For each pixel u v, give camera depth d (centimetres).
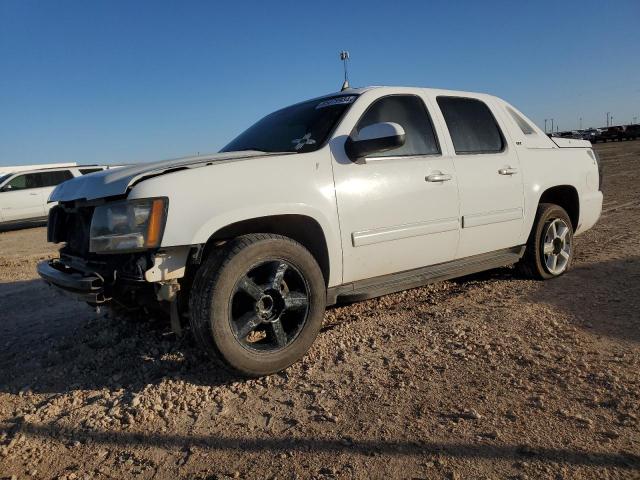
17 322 528
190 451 267
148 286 326
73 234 389
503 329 403
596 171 609
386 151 410
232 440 274
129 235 307
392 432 270
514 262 517
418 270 444
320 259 375
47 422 306
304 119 427
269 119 481
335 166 376
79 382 357
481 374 329
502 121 514
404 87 449
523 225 511
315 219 359
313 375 341
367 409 294
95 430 292
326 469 243
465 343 378
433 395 306
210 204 318
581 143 612
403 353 367
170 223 306
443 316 442
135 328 452
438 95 470
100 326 477
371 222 389
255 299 329
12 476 256
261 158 352
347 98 421
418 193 416
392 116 426
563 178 554
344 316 465
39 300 618
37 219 1755
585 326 404
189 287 345
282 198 344
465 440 259
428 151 439
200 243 313
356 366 351
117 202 315
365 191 385
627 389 300
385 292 406
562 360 343
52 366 393
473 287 535
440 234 435
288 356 342
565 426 267
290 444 266
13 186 1717
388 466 243
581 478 227
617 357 344
